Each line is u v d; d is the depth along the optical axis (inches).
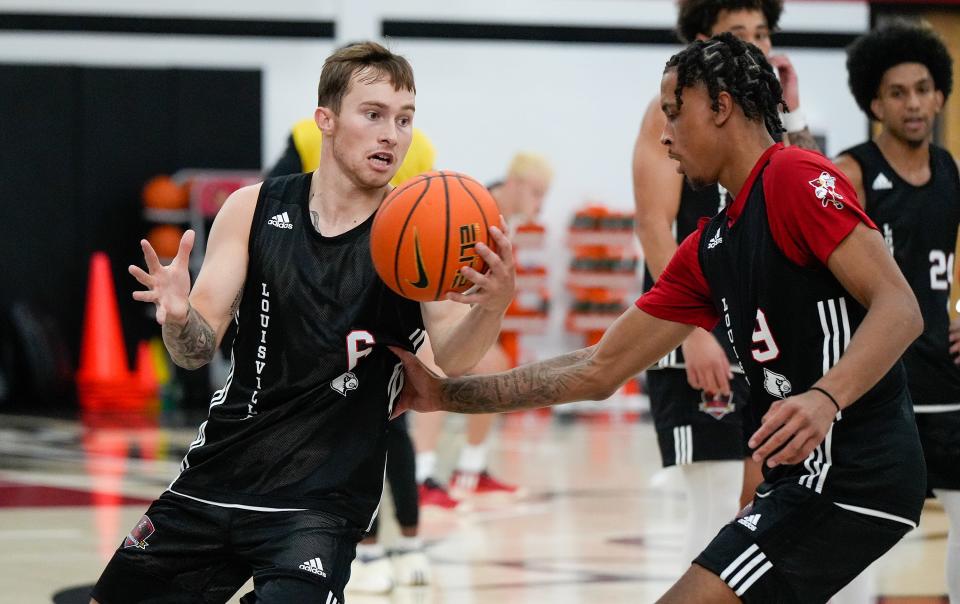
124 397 1369.3
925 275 415.5
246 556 293.0
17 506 760.3
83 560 590.2
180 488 299.0
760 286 277.4
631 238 1423.5
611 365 314.8
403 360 307.6
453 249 281.6
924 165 421.7
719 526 414.3
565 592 526.3
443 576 565.9
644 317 309.7
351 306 297.6
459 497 811.4
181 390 1397.6
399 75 300.4
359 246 300.2
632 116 1486.2
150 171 1448.1
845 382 252.5
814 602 275.0
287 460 293.9
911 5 1441.9
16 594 512.7
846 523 271.0
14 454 1021.8
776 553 271.6
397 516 546.6
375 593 526.0
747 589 270.8
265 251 301.0
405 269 283.0
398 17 1461.6
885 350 253.6
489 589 534.3
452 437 1200.2
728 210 291.0
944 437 403.2
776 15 422.9
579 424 1322.6
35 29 1434.5
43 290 1433.3
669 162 412.8
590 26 1477.6
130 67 1438.2
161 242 1376.7
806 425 249.3
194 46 1459.2
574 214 1464.1
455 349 295.3
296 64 1469.0
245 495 293.1
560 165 1482.5
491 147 1478.8
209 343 290.2
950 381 406.0
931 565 596.4
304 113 1471.5
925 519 743.1
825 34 1470.2
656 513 757.9
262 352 299.4
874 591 531.8
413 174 502.3
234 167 1457.9
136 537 300.2
